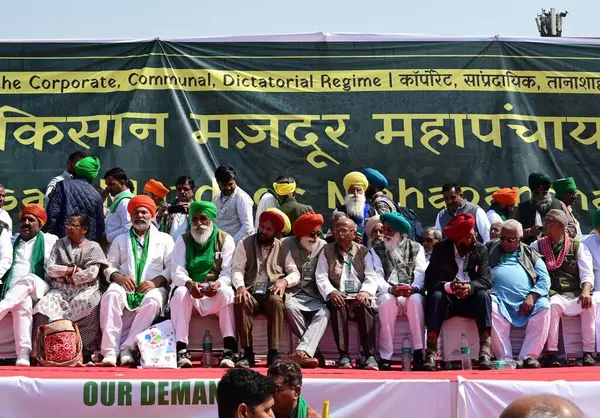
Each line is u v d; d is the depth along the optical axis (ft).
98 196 30.45
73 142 36.37
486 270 27.09
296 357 25.44
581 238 30.66
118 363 26.12
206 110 37.09
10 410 22.15
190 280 26.40
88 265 26.81
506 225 28.35
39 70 36.91
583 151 37.78
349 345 26.94
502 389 22.99
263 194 33.14
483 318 26.43
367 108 37.52
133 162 36.37
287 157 36.96
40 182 36.04
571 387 23.04
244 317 25.98
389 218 28.04
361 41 38.06
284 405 20.17
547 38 38.52
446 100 37.76
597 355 27.55
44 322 25.91
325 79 37.68
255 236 27.55
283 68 37.70
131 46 37.35
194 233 27.27
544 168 37.55
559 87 38.22
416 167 37.22
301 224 27.48
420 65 37.99
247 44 37.73
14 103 36.52
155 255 28.02
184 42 37.55
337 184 36.91
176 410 22.57
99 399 22.43
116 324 26.14
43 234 28.40
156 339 25.73
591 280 28.07
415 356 26.73
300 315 26.48
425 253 30.48
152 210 28.30
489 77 38.06
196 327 26.78
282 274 27.14
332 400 22.98
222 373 23.63
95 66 37.09
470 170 37.29
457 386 23.17
